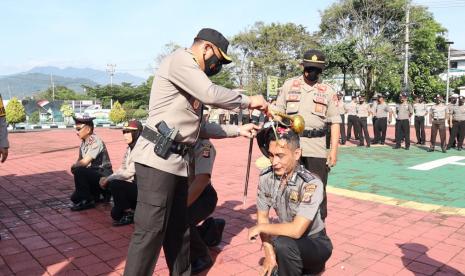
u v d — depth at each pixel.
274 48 36.59
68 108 26.83
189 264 3.10
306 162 4.03
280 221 2.85
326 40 32.47
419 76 31.98
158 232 2.67
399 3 28.98
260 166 9.00
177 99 2.63
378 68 28.56
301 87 4.13
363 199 6.05
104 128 23.05
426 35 30.86
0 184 7.20
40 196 6.25
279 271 2.73
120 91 45.31
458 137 12.09
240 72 39.81
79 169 5.35
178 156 2.69
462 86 36.16
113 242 4.23
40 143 14.73
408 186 7.09
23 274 3.48
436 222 4.94
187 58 2.54
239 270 3.57
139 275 2.65
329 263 3.73
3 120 4.27
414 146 13.21
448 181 7.50
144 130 2.69
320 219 2.84
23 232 4.55
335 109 4.18
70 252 3.96
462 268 3.63
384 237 4.41
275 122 2.76
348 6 30.17
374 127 13.95
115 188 4.64
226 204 5.73
